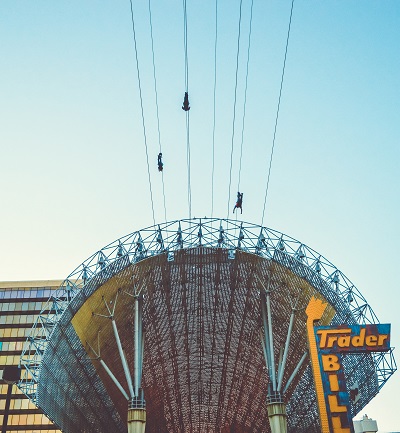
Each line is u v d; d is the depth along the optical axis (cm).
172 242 4616
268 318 4700
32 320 9044
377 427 6700
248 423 9538
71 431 5334
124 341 5838
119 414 7206
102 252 4553
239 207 3731
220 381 8312
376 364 5044
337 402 3472
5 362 8581
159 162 3366
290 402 7206
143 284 4906
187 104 2773
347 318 4556
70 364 4878
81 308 4559
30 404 8325
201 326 6438
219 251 4784
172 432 10262
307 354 4747
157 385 8069
